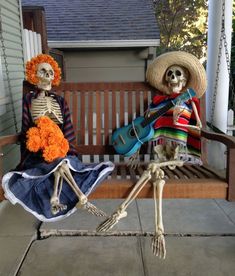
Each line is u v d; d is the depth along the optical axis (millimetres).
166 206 2836
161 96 2270
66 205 1773
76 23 6188
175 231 2402
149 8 6719
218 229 2436
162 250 1685
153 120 2184
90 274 1941
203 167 2227
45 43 4223
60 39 5555
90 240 2312
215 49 3412
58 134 1911
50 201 1715
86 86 2479
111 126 2496
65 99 2422
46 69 2123
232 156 1825
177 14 10430
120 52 5824
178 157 2184
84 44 5426
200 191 1843
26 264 2043
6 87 2854
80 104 2486
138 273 1944
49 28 6000
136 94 2473
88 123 2500
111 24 6090
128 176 2057
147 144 2424
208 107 3535
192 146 2186
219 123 3488
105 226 1752
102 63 5891
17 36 3240
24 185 1748
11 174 1776
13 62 3100
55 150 1828
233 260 2057
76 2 7129
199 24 10555
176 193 1835
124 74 5906
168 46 10344
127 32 5758
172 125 2158
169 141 2205
